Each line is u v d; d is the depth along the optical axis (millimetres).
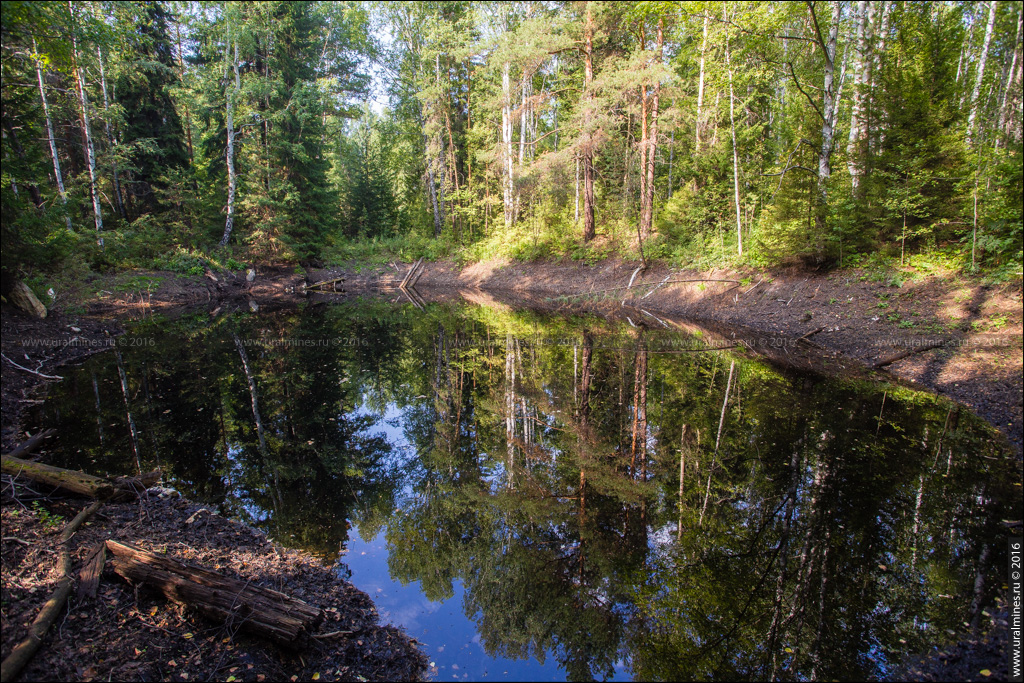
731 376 9859
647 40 20734
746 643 3500
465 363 11984
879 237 12469
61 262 14445
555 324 16672
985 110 15898
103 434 7121
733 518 5000
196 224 24609
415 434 7629
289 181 26547
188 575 3453
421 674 3258
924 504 5004
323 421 8125
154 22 23500
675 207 19453
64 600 3215
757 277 15438
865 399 8078
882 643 3406
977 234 10234
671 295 17938
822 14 13781
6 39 10867
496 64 21594
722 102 18344
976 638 3387
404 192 37156
